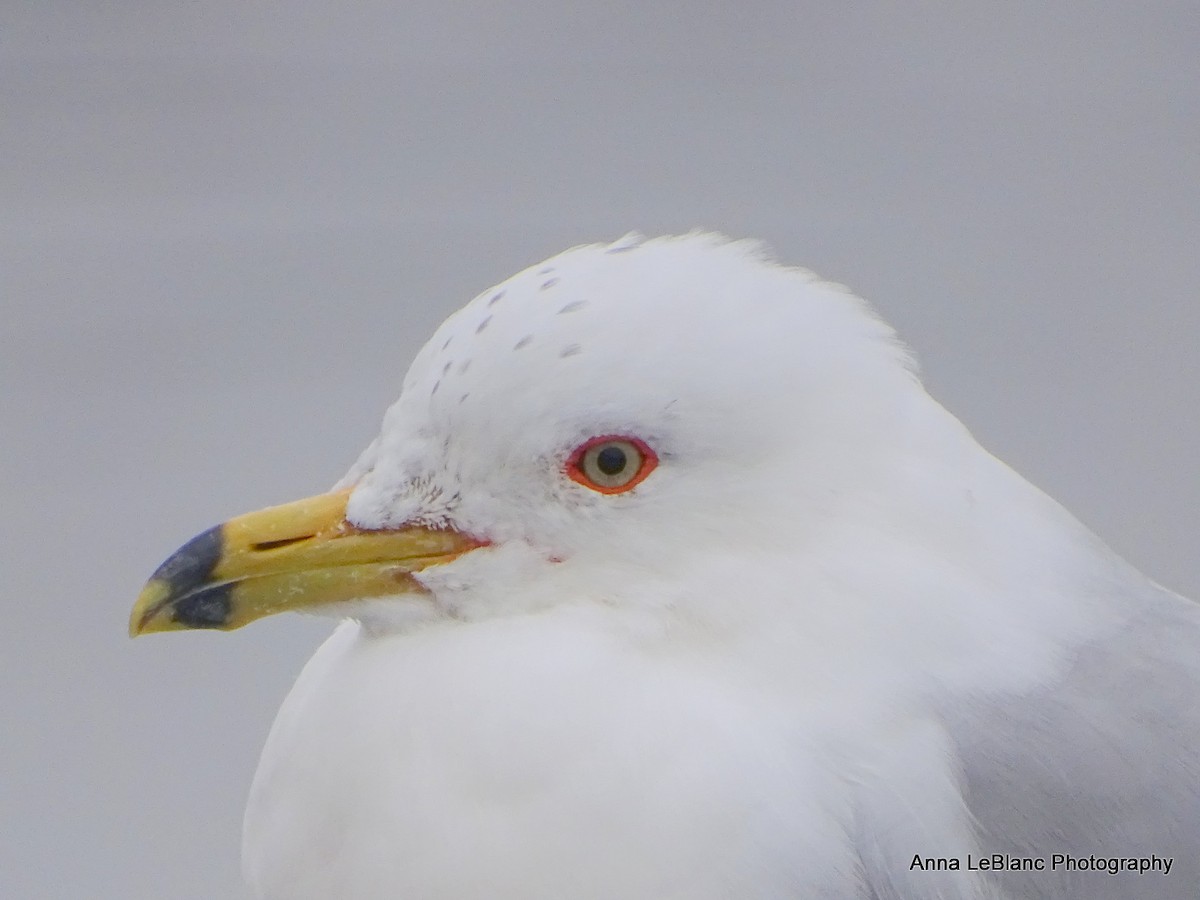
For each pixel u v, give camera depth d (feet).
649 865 10.17
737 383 10.23
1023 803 10.21
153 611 10.29
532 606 10.26
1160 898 10.21
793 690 10.21
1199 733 10.23
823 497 10.23
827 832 10.18
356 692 10.25
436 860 10.19
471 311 10.27
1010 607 10.25
